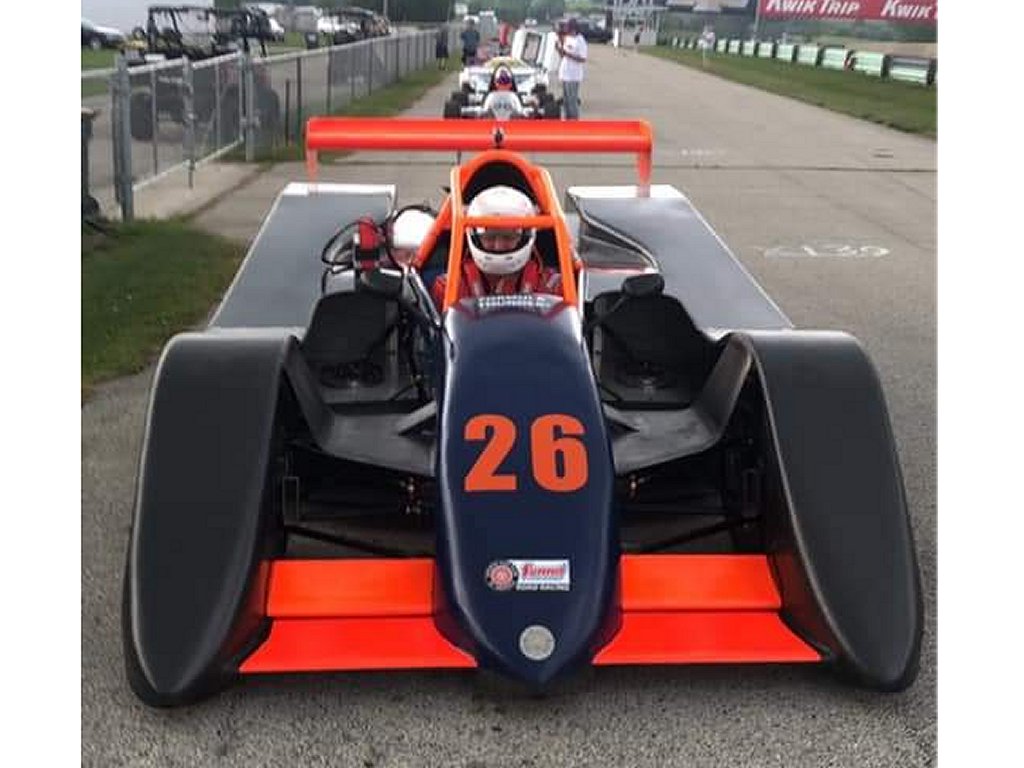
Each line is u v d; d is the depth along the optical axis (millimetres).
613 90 29578
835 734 3160
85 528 4410
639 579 3373
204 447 3332
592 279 5832
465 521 3160
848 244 9945
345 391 4387
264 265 5867
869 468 3387
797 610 3266
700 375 4410
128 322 7094
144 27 32594
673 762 3049
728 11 74938
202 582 3111
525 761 3053
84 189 9633
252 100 14383
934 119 21328
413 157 14672
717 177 13750
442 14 69250
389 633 3203
